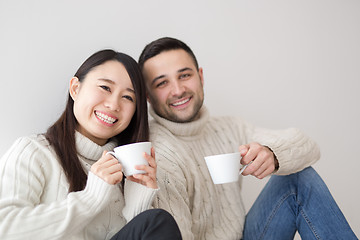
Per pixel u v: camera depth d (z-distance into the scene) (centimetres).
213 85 219
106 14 194
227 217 156
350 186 241
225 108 221
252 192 223
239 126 178
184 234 127
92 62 127
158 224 97
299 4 240
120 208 123
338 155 241
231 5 225
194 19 215
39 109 176
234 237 153
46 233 94
